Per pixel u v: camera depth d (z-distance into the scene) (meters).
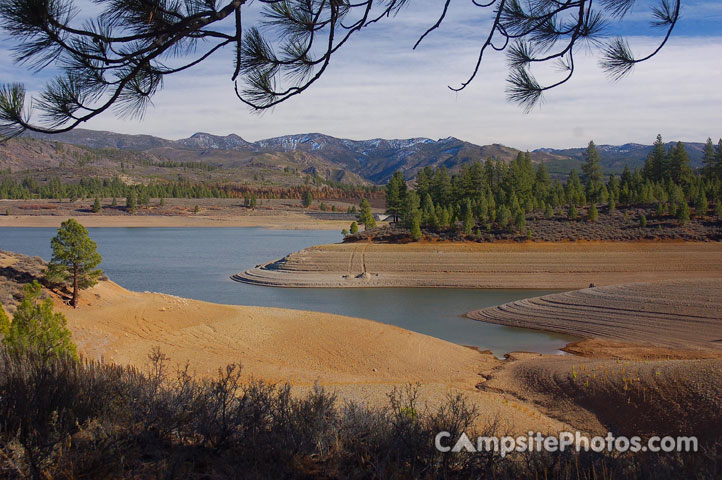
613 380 22.94
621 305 45.22
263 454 6.82
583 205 117.31
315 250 84.62
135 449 6.34
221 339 31.72
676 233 88.75
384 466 6.60
